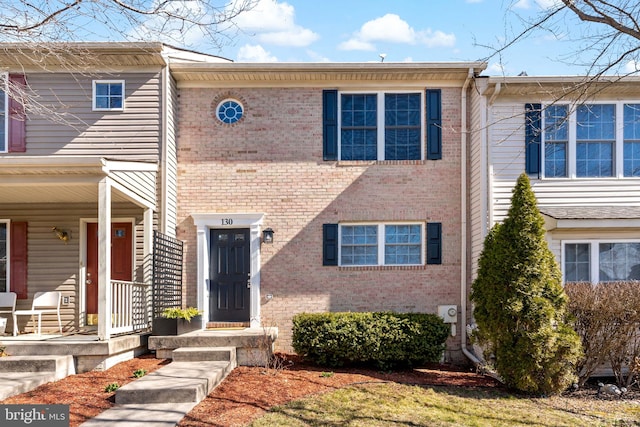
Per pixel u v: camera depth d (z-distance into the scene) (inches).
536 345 319.6
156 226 416.5
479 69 432.1
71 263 434.0
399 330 377.4
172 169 435.8
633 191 423.5
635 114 430.0
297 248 441.1
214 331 409.7
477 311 357.1
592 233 406.9
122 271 440.8
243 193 445.4
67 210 437.4
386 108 455.5
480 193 420.8
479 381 358.6
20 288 431.2
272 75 440.1
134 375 321.4
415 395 310.2
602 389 347.9
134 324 397.4
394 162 447.2
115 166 344.2
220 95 450.0
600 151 429.1
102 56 411.8
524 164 423.5
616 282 376.5
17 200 426.9
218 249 451.5
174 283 422.9
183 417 249.9
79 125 422.0
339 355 376.5
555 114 428.8
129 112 423.5
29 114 419.5
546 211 407.2
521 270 333.1
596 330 350.0
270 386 313.9
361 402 289.7
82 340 345.7
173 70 434.9
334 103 449.7
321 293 438.0
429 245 441.4
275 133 448.1
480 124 424.2
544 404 308.0
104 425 235.1
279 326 435.5
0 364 314.5
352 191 445.4
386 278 439.5
